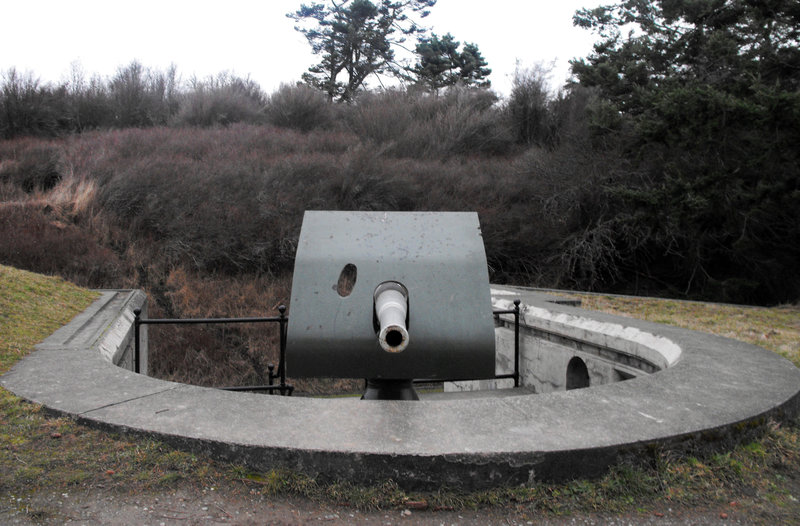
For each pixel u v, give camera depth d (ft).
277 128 97.76
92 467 8.58
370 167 74.08
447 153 91.04
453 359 12.43
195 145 80.79
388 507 8.14
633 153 62.64
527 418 9.81
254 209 64.18
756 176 53.98
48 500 7.81
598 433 9.16
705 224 59.47
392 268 13.08
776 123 44.73
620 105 71.87
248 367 45.32
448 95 108.47
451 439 8.85
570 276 69.97
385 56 137.18
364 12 131.64
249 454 8.63
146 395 11.00
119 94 103.09
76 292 25.50
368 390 13.41
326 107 106.22
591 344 19.19
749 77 48.67
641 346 16.78
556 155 78.18
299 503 8.16
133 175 65.46
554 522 7.91
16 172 69.67
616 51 76.54
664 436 9.09
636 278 72.49
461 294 12.85
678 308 32.94
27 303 20.34
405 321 11.59
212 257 58.80
